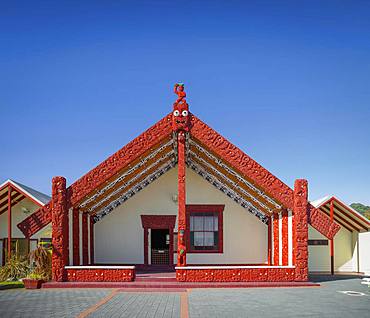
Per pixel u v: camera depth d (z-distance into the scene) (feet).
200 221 73.00
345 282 59.52
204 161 65.21
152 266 70.64
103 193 62.85
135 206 73.36
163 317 34.53
